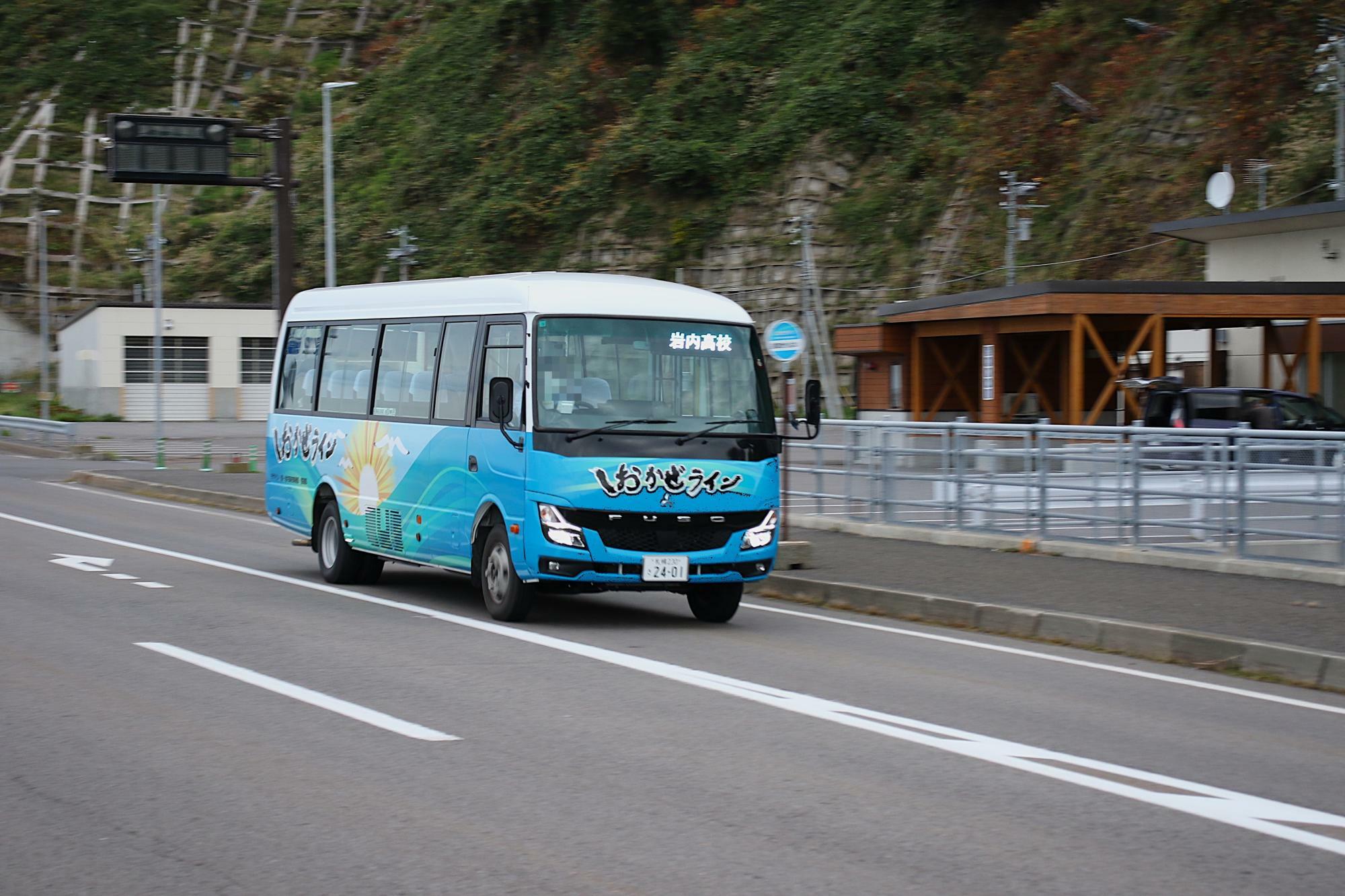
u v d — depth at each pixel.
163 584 13.84
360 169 80.50
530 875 5.13
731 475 11.55
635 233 64.19
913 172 60.06
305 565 16.14
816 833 5.73
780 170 62.47
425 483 12.80
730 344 12.02
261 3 109.44
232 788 6.32
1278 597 12.68
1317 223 34.09
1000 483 16.94
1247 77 50.00
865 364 43.59
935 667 9.97
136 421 65.94
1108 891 5.07
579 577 11.19
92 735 7.36
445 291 12.97
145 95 101.12
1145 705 8.76
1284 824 6.01
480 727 7.63
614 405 11.46
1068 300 32.19
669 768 6.78
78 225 91.50
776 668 9.75
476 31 81.50
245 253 82.31
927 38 64.56
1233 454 14.53
